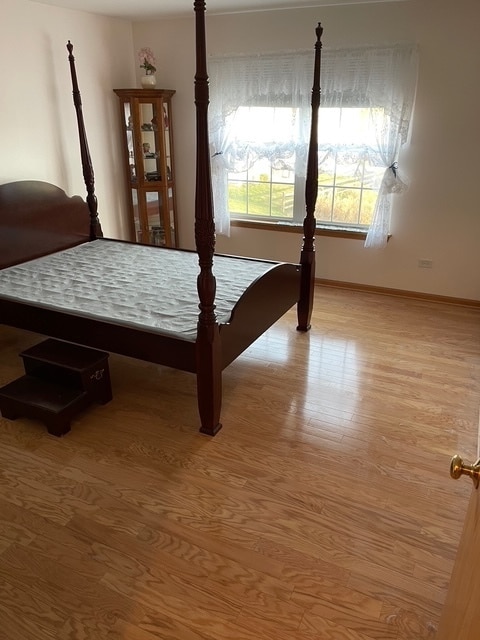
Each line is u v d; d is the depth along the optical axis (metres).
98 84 4.36
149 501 2.12
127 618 1.63
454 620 1.06
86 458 2.38
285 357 3.34
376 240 4.20
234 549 1.89
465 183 3.90
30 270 3.46
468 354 3.39
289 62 4.07
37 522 2.01
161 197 4.78
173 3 3.72
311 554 1.87
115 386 3.02
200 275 2.22
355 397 2.88
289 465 2.33
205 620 1.62
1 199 3.41
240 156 4.51
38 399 2.56
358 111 4.02
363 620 1.62
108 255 3.80
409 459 2.37
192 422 2.66
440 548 1.89
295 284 3.39
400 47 3.68
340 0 3.65
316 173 3.26
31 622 1.61
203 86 1.91
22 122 3.69
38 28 3.68
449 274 4.21
